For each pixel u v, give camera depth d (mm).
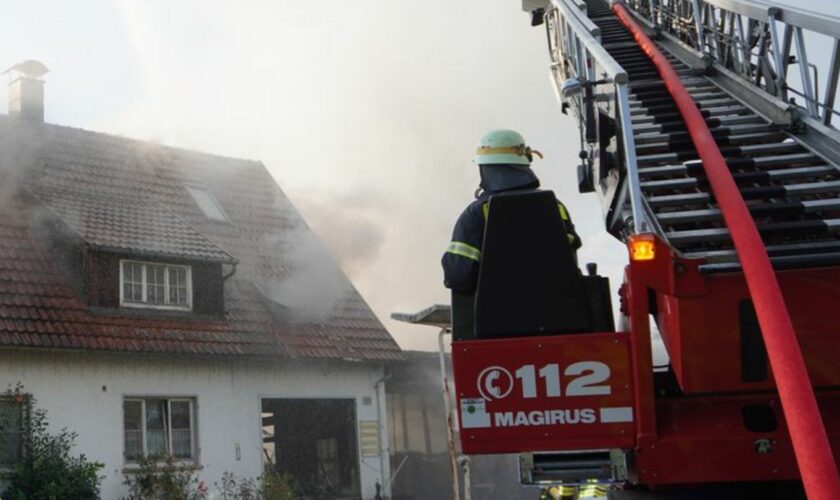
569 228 4047
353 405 16359
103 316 13883
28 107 16594
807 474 2797
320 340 16141
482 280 3791
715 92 7805
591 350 3639
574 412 3633
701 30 8531
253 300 16109
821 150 5871
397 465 17828
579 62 8055
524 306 3756
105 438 13430
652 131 6629
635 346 3590
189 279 15008
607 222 6273
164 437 14211
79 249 14109
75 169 16078
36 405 12859
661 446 3578
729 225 3682
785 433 3543
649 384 3576
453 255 3932
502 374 3676
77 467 12516
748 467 3543
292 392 15648
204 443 14477
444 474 17875
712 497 3996
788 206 4938
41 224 14531
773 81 7051
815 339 3480
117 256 14250
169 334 14375
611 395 3615
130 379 13859
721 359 3516
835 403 3590
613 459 3670
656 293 3887
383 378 16875
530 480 3713
